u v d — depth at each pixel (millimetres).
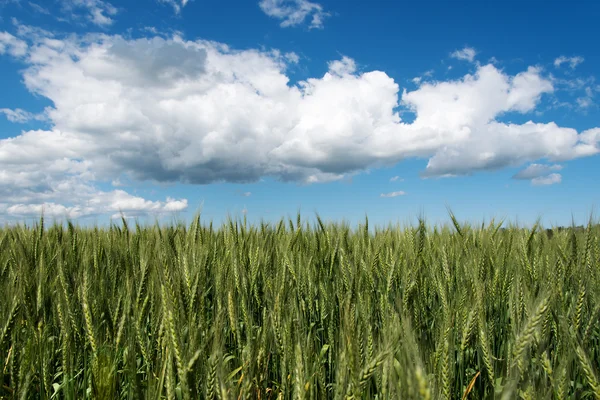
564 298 4801
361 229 8297
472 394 4227
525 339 3246
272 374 4645
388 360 3012
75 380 4246
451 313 3885
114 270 6352
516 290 4617
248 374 3506
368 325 4012
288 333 3896
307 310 5867
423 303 5418
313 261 6559
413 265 5703
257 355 3932
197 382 3115
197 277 4469
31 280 5203
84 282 4555
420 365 2469
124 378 4168
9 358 3900
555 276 5203
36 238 7098
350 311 3432
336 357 3945
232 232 8016
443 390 3102
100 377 3182
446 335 3469
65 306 4406
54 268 6273
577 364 3951
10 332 4027
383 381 3045
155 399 3164
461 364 4109
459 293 4875
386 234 8445
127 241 8047
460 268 5980
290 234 8258
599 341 4508
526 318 3707
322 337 5422
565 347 3666
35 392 4230
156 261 5324
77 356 4301
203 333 3807
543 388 3326
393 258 5914
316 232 7773
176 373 3467
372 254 6406
